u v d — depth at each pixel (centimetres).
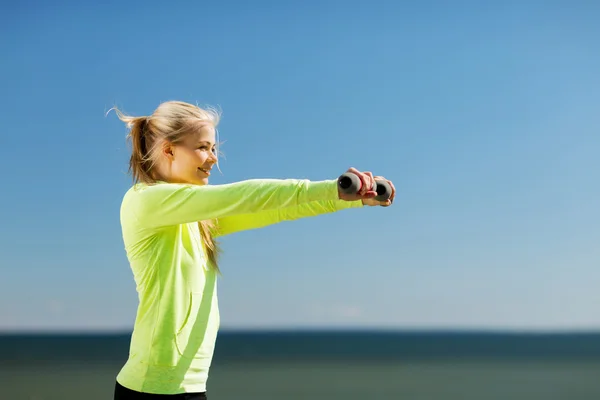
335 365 4828
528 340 13925
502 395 2431
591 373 3775
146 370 221
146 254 224
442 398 2302
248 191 207
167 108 239
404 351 8231
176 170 238
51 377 3219
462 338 16625
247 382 3123
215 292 241
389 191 228
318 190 204
